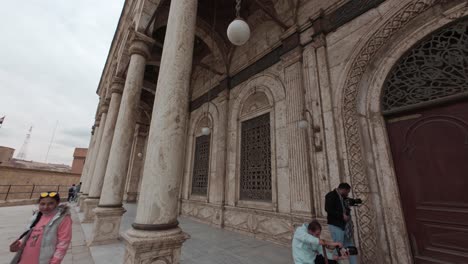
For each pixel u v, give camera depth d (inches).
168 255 100.7
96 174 292.5
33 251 77.1
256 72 266.1
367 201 136.8
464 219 109.1
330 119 167.6
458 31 120.9
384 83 147.2
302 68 202.2
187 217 334.0
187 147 392.5
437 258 114.0
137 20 244.8
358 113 153.1
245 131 268.1
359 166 145.1
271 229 199.9
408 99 136.0
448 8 123.4
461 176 113.3
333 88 172.9
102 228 188.4
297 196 176.7
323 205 160.2
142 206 105.4
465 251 106.3
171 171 109.7
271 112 230.5
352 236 120.6
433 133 125.6
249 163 250.4
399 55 141.3
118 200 203.9
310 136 179.8
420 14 133.9
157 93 124.0
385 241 128.5
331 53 181.2
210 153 316.2
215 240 202.1
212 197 288.5
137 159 642.2
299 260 97.0
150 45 244.5
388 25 146.9
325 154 165.8
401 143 137.1
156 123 116.0
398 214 128.0
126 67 324.2
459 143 116.0
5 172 661.9
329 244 95.2
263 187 225.3
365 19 161.6
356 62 160.6
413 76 136.6
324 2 196.9
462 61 118.3
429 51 131.0
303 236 99.2
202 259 151.3
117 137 216.2
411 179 129.6
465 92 114.0
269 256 158.2
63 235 81.7
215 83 343.3
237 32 103.7
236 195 253.8
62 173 874.1
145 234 97.5
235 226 241.3
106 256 154.6
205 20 303.0
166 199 105.7
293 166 185.6
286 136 207.0
